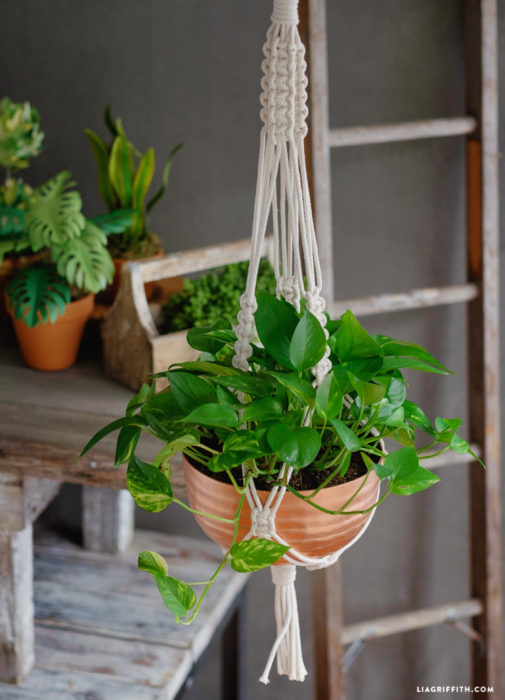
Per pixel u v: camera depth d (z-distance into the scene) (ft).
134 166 6.25
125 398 5.33
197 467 2.86
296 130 2.70
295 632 2.91
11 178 6.17
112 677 5.31
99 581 6.20
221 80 5.96
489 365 6.07
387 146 6.03
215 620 5.92
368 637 6.40
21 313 5.34
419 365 2.74
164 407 2.85
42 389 5.44
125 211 5.63
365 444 2.76
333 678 6.39
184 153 6.18
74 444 4.82
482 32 5.49
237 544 2.51
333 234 6.24
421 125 5.62
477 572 6.55
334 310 5.79
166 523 7.13
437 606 6.70
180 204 6.30
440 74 5.82
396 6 5.71
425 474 2.63
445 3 5.68
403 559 7.02
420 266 6.28
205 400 2.71
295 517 2.61
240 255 5.52
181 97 6.04
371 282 6.33
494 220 5.83
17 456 4.80
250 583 7.23
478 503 6.40
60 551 6.56
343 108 5.94
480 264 5.92
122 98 6.11
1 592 5.12
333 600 6.24
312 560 2.77
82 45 6.04
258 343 3.38
